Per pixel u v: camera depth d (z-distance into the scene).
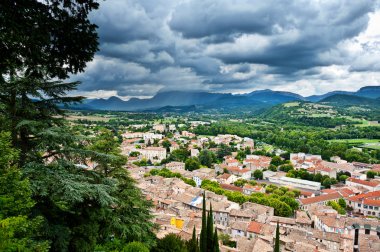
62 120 19.88
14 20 10.66
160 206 101.62
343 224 84.00
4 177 14.30
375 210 110.75
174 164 172.12
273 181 154.62
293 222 87.12
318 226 91.88
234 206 102.31
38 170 16.20
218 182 138.00
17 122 17.59
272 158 193.88
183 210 91.38
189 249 35.50
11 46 11.53
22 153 17.39
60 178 16.03
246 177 162.38
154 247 29.89
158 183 128.12
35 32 11.32
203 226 46.78
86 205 20.62
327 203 114.19
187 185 122.00
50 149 17.84
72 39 12.58
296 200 118.31
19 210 14.60
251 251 64.19
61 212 19.17
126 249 23.39
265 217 90.69
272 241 70.12
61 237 17.09
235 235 79.50
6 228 11.94
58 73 13.54
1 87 16.98
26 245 13.67
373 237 77.00
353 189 130.50
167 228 66.44
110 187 18.00
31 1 10.87
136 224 25.69
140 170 153.88
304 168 168.88
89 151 18.36
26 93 17.95
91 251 20.03
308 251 62.72
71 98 19.64
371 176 155.88
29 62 12.73
